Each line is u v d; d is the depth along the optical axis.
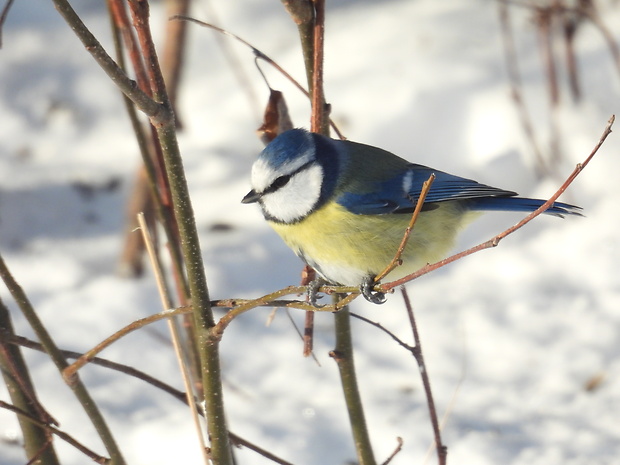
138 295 10.49
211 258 11.21
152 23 14.43
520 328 9.92
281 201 6.93
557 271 10.63
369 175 7.04
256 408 8.93
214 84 13.92
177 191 4.94
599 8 13.80
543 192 11.31
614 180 11.24
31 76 13.73
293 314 10.43
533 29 13.60
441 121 12.27
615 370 9.16
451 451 8.16
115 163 12.62
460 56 13.13
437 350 9.73
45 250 11.12
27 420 6.19
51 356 5.73
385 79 12.98
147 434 8.41
